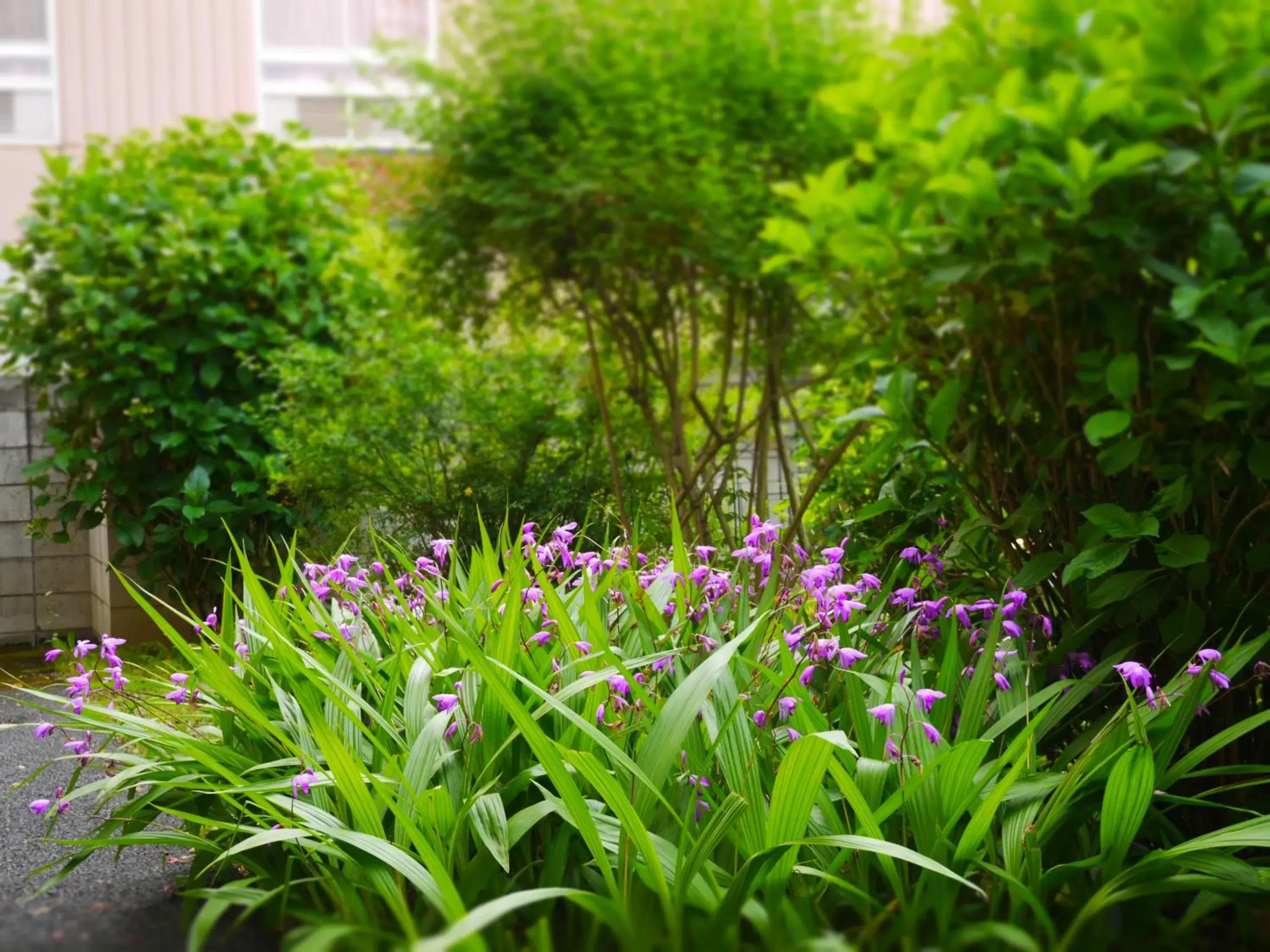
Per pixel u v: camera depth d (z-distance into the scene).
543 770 1.77
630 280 4.43
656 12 3.88
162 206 5.37
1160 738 1.77
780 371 4.27
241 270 5.30
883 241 2.31
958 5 2.39
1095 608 2.16
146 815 2.11
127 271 5.29
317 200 5.54
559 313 4.72
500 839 1.60
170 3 6.71
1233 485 2.14
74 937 1.68
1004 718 1.89
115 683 2.32
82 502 5.26
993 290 2.30
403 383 4.52
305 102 6.91
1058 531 2.34
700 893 1.50
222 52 6.79
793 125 3.98
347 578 2.48
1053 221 2.23
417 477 4.47
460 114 4.21
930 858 1.57
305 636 2.29
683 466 4.26
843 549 2.95
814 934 1.45
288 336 5.21
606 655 1.86
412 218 4.54
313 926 1.52
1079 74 2.17
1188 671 1.87
